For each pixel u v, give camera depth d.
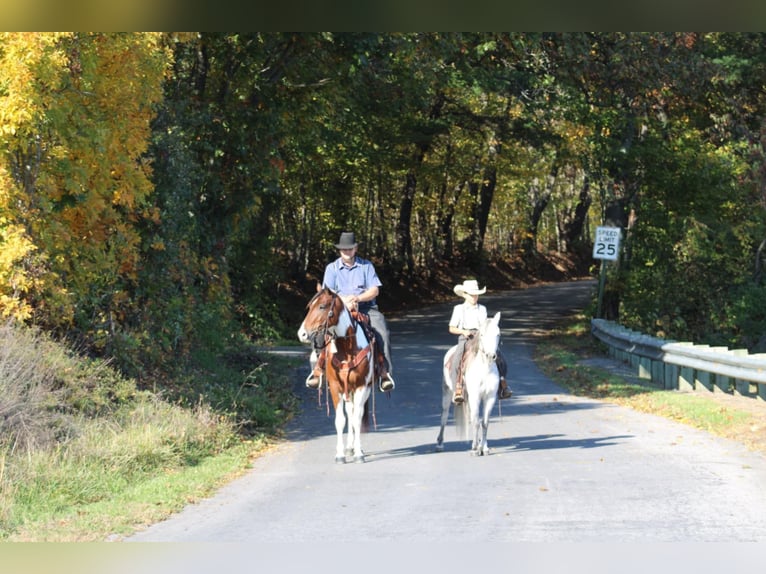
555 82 30.05
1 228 13.01
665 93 30.69
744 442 13.12
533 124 39.59
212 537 8.19
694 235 30.67
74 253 13.85
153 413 12.88
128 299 15.42
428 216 54.50
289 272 43.19
